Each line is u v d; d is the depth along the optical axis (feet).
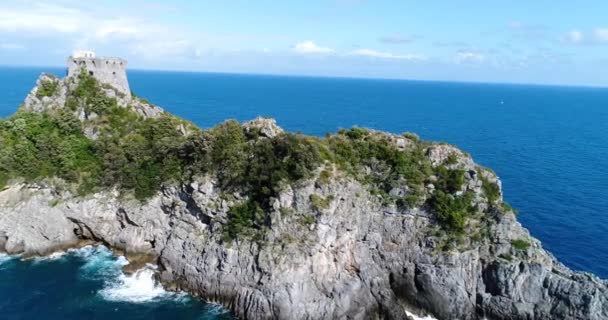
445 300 234.79
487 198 250.57
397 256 245.24
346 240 242.78
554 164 543.39
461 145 644.69
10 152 290.97
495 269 229.66
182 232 258.57
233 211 245.45
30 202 280.31
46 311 221.87
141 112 331.98
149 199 276.00
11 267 259.60
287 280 225.15
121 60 344.49
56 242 279.49
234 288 235.81
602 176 491.31
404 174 252.83
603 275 282.15
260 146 255.09
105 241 285.84
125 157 292.40
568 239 329.11
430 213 245.04
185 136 297.33
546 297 222.07
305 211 237.04
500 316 228.84
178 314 227.81
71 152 296.92
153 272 260.21
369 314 239.91
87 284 247.29
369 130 278.67
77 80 326.44
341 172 249.96
